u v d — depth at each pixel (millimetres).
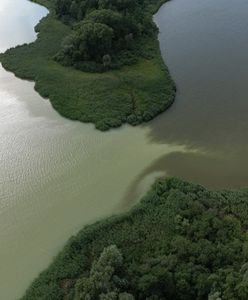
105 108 79875
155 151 70750
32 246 57469
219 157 68562
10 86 90188
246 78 85938
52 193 64875
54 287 50656
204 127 74875
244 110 77625
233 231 54312
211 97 81875
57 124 78250
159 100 81062
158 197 60875
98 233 56125
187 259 50438
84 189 65000
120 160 69500
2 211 62812
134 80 85938
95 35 90750
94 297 46562
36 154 72000
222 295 44125
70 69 92250
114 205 62094
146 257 52250
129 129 75875
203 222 55000
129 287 47969
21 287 52656
